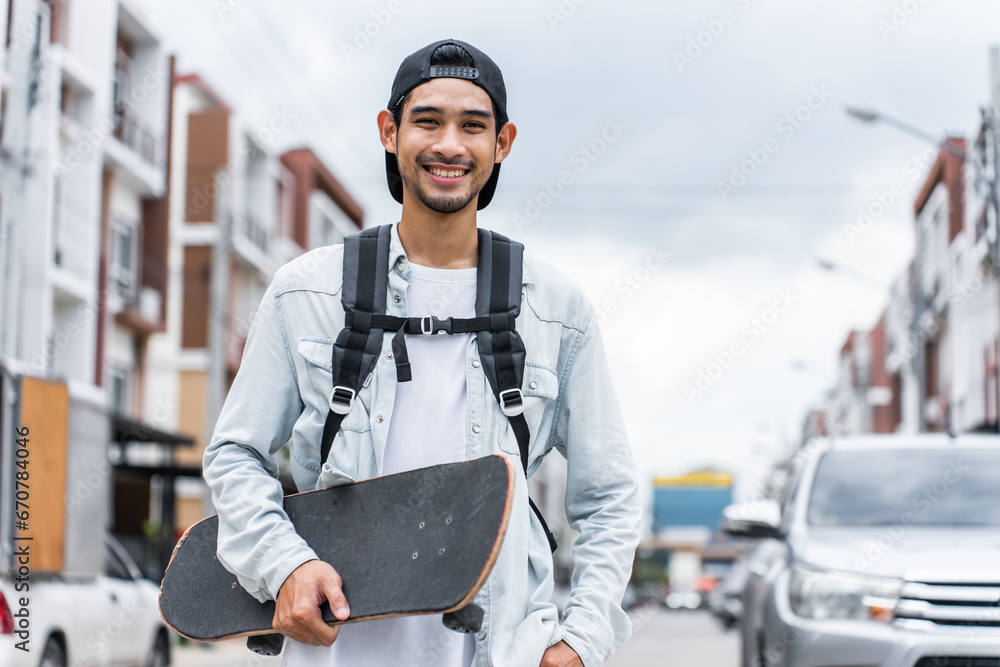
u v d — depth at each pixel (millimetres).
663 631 29203
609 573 2297
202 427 34062
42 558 9680
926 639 5191
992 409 36750
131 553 21484
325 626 1995
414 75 2324
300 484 2326
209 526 2344
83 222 23844
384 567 2020
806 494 6477
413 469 2176
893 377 55562
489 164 2336
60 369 23562
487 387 2273
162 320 28812
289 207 40688
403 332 2279
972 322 38656
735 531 6656
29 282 21484
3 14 18125
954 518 6035
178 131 34062
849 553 5711
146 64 28031
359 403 2250
